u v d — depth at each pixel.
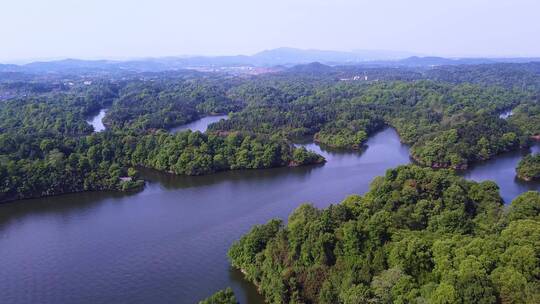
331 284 97.69
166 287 119.50
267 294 107.38
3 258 138.75
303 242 110.88
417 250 95.94
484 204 135.25
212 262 132.25
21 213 176.88
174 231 155.62
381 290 87.69
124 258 136.75
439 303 79.81
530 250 88.00
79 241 149.88
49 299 116.62
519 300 79.94
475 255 93.12
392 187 138.00
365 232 105.44
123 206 183.00
